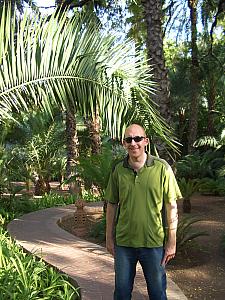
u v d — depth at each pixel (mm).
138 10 12625
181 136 22781
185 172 15625
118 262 3230
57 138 16844
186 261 5812
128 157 3289
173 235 3193
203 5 14781
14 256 5039
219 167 16406
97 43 5020
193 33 15438
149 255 3168
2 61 4809
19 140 16328
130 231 3184
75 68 4945
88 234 7914
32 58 4879
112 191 3330
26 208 11852
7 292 3885
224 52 17516
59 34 4934
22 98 4938
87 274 4996
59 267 5254
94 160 8797
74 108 5074
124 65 5035
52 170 17531
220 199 13367
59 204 12875
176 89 21281
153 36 7016
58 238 7188
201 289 4812
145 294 4285
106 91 4961
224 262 5812
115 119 4965
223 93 19906
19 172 16312
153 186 3150
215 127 21812
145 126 4996
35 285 4332
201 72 17625
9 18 4781
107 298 4160
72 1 11789
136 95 5004
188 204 10609
